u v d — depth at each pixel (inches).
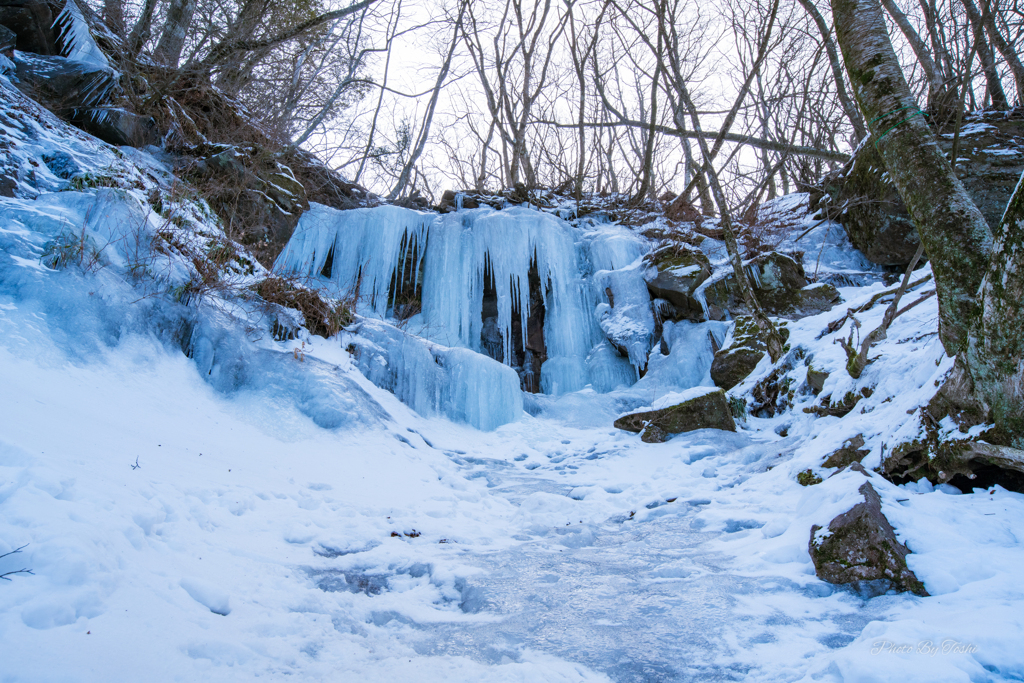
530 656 103.8
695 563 147.0
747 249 474.0
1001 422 154.2
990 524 137.0
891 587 120.0
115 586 96.0
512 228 458.6
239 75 502.6
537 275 473.4
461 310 450.3
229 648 92.4
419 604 128.5
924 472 171.9
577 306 458.0
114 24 423.2
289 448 221.3
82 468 129.3
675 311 417.7
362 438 244.1
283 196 421.1
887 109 182.9
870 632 102.6
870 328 296.5
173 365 232.8
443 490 218.5
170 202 308.5
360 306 423.8
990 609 104.6
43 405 156.3
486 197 579.5
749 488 212.5
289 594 120.0
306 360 267.4
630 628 113.0
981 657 89.5
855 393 253.1
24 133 283.6
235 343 254.2
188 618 98.3
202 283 260.4
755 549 149.9
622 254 473.7
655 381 390.6
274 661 94.7
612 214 576.1
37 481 109.8
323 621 113.8
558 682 93.2
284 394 249.0
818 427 257.8
